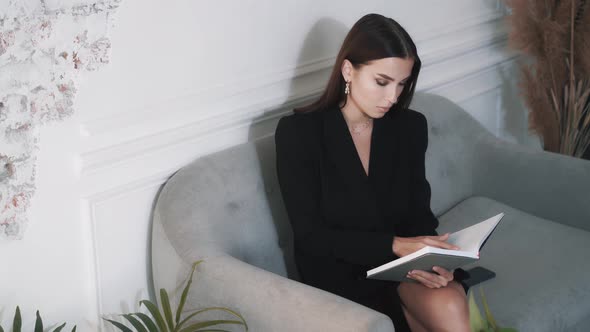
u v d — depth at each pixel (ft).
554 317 6.55
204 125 6.81
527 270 7.13
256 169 6.85
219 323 5.29
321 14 7.65
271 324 5.23
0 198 5.61
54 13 5.56
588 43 9.40
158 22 6.26
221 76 6.88
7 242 5.74
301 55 7.57
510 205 8.45
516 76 10.87
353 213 6.51
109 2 5.86
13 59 5.43
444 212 8.39
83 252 6.26
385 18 6.36
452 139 8.50
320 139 6.53
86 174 6.09
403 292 6.20
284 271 7.00
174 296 6.05
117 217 6.40
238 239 6.54
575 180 7.88
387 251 6.14
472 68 9.86
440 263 5.60
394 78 6.25
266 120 7.41
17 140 5.60
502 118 10.89
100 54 5.92
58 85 5.73
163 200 6.37
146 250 6.70
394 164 6.75
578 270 7.11
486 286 6.89
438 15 9.20
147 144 6.41
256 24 7.04
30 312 6.01
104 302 6.49
